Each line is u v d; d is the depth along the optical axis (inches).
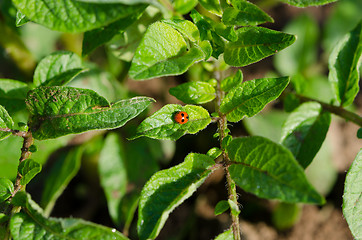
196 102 25.5
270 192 23.0
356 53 26.0
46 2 23.0
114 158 29.6
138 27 27.1
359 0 36.0
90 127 24.1
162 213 23.6
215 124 32.4
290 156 22.9
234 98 24.5
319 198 22.5
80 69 26.0
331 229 33.0
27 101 24.2
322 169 32.3
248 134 32.1
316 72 35.4
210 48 24.8
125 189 29.3
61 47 32.2
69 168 28.9
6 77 33.1
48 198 29.1
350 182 24.4
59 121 24.2
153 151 30.2
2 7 29.2
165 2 26.2
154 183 23.8
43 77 25.8
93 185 32.6
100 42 25.5
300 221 33.2
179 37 23.7
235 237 23.9
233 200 24.2
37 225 23.4
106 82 30.0
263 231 32.9
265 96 24.2
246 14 24.6
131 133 30.1
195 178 24.0
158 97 34.2
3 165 28.0
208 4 25.1
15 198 23.6
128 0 22.9
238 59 24.9
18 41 30.2
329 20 36.1
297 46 34.3
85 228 23.2
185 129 24.6
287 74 34.1
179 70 23.2
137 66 23.2
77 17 22.9
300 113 26.5
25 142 24.6
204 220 33.1
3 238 24.0
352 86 26.3
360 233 24.3
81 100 24.0
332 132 34.6
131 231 31.7
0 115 24.4
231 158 23.9
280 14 38.9
